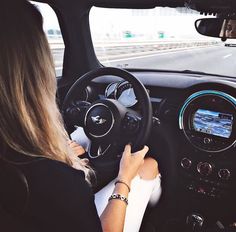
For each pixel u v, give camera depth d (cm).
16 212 63
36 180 64
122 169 129
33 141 66
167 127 198
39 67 68
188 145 192
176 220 215
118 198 115
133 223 157
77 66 273
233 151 179
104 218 105
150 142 202
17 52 64
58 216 67
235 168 183
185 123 189
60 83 258
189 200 207
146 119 150
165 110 199
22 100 65
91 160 158
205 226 209
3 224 65
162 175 208
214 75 225
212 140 184
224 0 153
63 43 265
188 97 189
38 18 69
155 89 206
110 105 151
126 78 157
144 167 185
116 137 153
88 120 155
